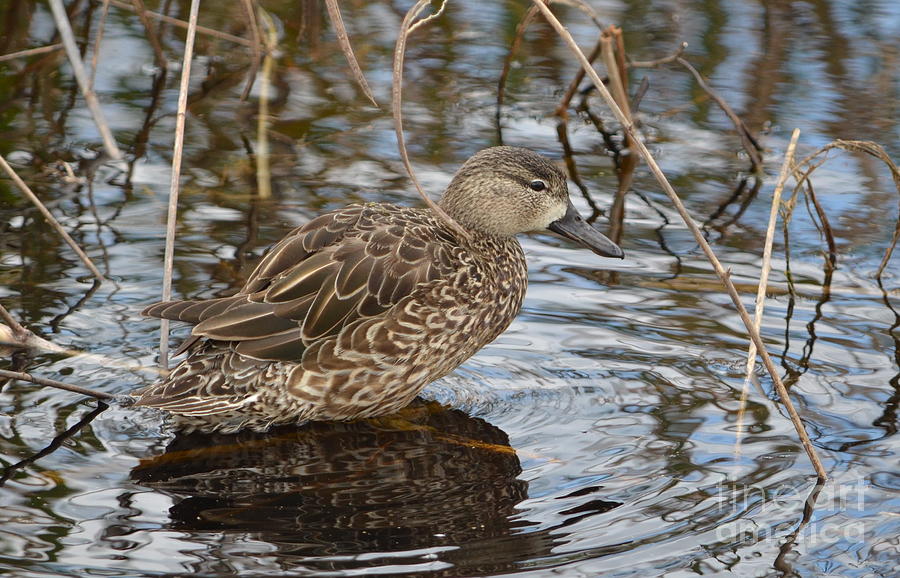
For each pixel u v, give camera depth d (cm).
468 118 1523
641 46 1712
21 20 1692
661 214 1294
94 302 1034
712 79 1639
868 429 868
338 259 894
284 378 866
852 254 1198
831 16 1820
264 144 1408
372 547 704
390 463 827
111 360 950
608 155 1455
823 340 1017
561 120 1540
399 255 913
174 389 843
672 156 1452
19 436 832
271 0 1831
